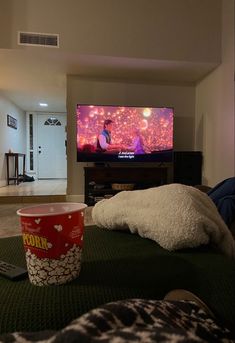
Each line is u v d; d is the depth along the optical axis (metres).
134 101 4.14
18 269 0.48
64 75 4.06
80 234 0.47
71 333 0.27
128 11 3.40
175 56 3.49
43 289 0.42
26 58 3.41
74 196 4.00
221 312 0.41
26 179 6.73
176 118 4.27
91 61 3.51
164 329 0.28
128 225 0.68
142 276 0.46
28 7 3.21
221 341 0.35
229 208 0.94
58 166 7.64
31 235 0.44
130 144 3.83
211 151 3.84
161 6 3.46
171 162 4.01
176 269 0.49
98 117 3.75
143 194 0.72
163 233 0.58
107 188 3.85
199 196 0.66
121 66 3.67
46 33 3.24
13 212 3.27
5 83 4.52
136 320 0.31
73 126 4.00
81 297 0.40
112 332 0.27
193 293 0.44
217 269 0.48
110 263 0.52
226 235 0.63
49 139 7.52
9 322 0.36
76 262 0.46
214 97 3.75
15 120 6.38
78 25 3.30
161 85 4.21
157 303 0.35
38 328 0.36
